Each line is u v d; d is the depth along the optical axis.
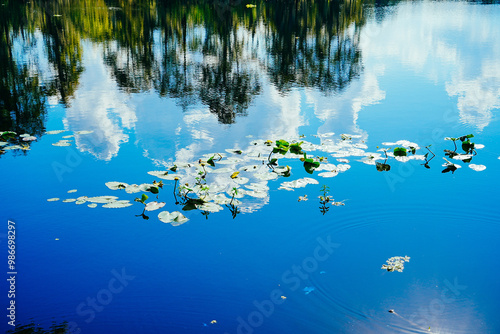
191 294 3.58
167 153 6.43
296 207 4.88
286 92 9.81
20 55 14.06
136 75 11.57
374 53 13.78
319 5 25.42
